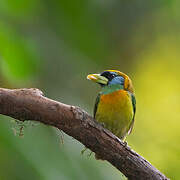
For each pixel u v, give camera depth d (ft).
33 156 24.40
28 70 28.09
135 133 46.83
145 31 49.96
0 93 18.40
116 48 48.26
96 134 20.25
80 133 20.02
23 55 28.17
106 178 27.68
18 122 22.17
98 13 40.42
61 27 37.40
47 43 36.63
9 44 27.78
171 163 43.11
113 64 47.70
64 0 35.55
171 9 49.75
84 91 41.09
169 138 46.03
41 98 18.99
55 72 38.27
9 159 23.95
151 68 52.19
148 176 21.62
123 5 45.78
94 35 39.47
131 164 21.35
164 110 50.03
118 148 20.90
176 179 42.09
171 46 52.70
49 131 26.23
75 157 26.50
